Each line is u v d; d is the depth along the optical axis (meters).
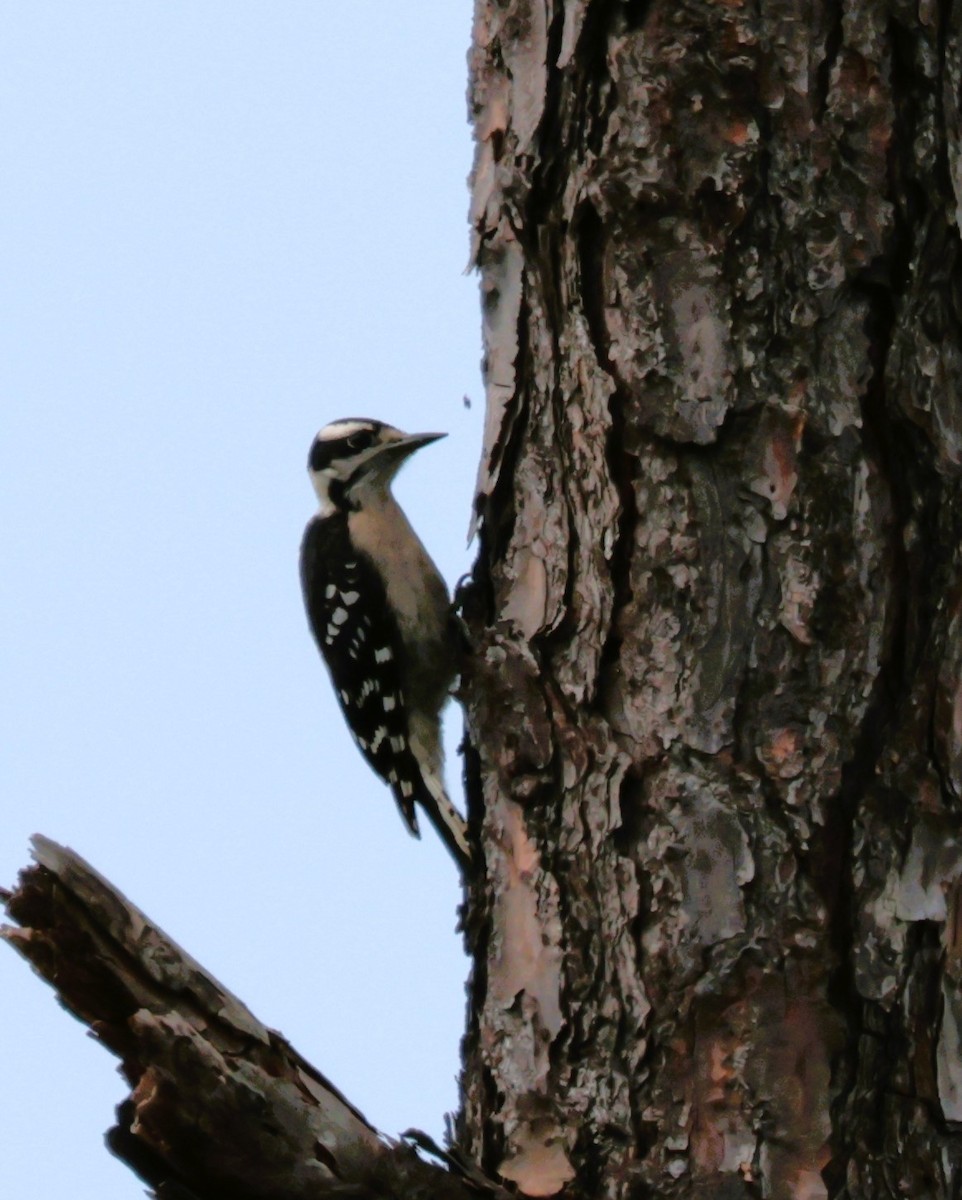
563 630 9.05
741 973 8.16
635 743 8.62
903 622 8.36
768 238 8.67
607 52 9.03
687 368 8.70
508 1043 8.73
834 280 8.56
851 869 8.18
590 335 9.03
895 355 8.52
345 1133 7.65
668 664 8.59
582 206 9.07
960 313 8.62
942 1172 7.92
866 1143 7.94
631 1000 8.37
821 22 8.71
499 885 9.02
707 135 8.76
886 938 8.10
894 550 8.40
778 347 8.60
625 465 8.82
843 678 8.32
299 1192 7.58
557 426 9.30
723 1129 8.05
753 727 8.40
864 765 8.27
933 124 8.66
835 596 8.38
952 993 8.09
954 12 8.76
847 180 8.62
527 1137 8.50
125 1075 7.49
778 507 8.48
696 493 8.63
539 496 9.35
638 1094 8.25
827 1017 8.06
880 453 8.48
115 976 7.38
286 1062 7.63
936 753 8.23
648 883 8.44
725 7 8.77
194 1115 7.33
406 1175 7.75
